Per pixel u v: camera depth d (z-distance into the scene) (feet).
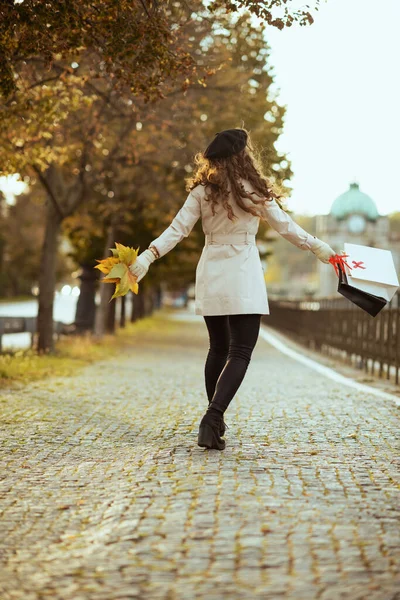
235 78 63.31
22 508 17.80
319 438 26.09
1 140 47.37
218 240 22.88
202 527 15.96
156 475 20.36
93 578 13.48
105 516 17.04
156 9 31.63
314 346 88.07
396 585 13.01
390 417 31.55
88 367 57.31
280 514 16.83
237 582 13.12
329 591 12.74
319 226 376.89
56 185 66.69
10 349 66.39
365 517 16.70
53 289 67.05
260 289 22.90
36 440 25.85
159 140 64.39
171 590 12.85
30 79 46.24
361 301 22.70
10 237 291.99
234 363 22.89
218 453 23.09
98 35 31.96
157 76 33.55
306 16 31.40
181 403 35.96
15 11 29.89
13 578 13.61
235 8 31.78
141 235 89.86
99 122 57.26
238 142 22.62
